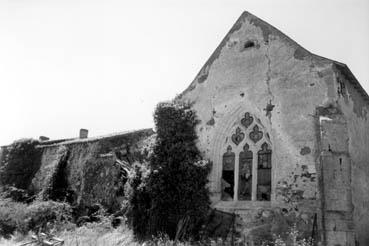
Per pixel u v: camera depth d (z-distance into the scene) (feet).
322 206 42.55
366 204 51.98
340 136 43.62
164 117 56.18
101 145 75.72
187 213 50.47
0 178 93.61
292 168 46.01
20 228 61.31
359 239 47.24
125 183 63.36
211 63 57.41
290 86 48.75
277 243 41.98
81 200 72.84
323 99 45.96
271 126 49.03
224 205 50.62
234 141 52.90
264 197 48.57
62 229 60.70
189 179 51.67
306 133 46.06
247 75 53.01
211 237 48.83
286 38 50.75
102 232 55.47
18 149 93.66
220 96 54.90
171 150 53.47
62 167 81.56
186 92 58.75
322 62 47.14
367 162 55.16
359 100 55.47
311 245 41.65
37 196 82.33
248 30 54.85
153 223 51.01
